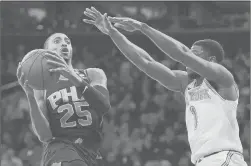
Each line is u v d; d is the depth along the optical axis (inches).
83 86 206.2
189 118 192.9
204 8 684.7
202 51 200.4
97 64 675.4
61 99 213.0
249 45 652.1
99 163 216.2
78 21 663.8
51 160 205.8
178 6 687.7
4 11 659.4
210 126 186.9
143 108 623.8
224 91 190.9
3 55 657.6
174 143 573.0
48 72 198.7
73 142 209.9
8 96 634.8
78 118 211.8
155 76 202.1
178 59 182.5
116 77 666.2
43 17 672.4
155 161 545.6
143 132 582.6
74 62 674.2
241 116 597.9
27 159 539.2
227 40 648.4
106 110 216.5
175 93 635.5
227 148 183.8
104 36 648.4
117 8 684.7
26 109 612.1
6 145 575.2
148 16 693.9
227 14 683.4
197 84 195.8
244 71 653.9
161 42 182.2
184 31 628.4
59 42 219.3
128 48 200.7
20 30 644.1
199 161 185.8
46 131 212.4
